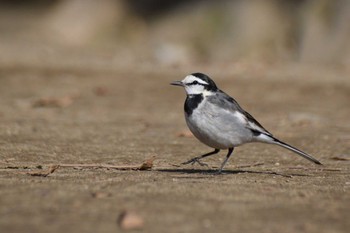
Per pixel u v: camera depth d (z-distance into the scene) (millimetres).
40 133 13438
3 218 6578
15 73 23047
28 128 14023
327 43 27219
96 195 7523
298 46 28156
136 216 6449
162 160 10984
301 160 11281
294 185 8672
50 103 17797
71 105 17969
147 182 8500
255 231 6285
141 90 20750
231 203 7328
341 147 12812
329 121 16188
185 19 32062
